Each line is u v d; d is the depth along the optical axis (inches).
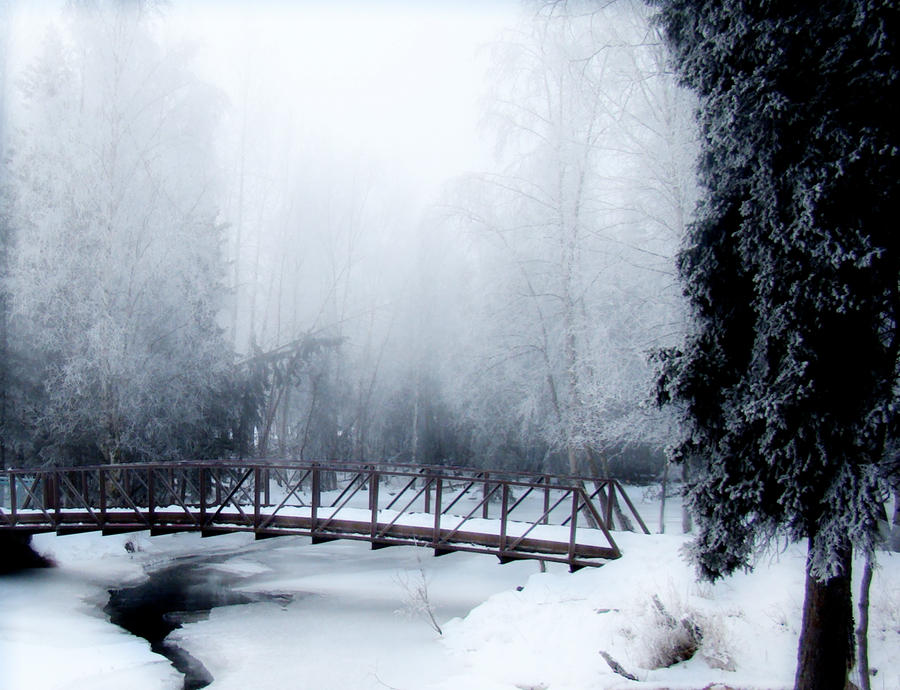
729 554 263.0
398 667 343.3
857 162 213.6
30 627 411.8
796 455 227.6
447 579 535.2
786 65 229.6
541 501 908.6
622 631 322.3
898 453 223.6
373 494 476.1
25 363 674.8
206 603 476.4
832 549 221.6
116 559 616.1
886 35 207.6
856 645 257.8
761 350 242.2
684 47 279.4
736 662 290.4
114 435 619.5
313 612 450.0
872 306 216.2
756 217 240.1
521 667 318.7
